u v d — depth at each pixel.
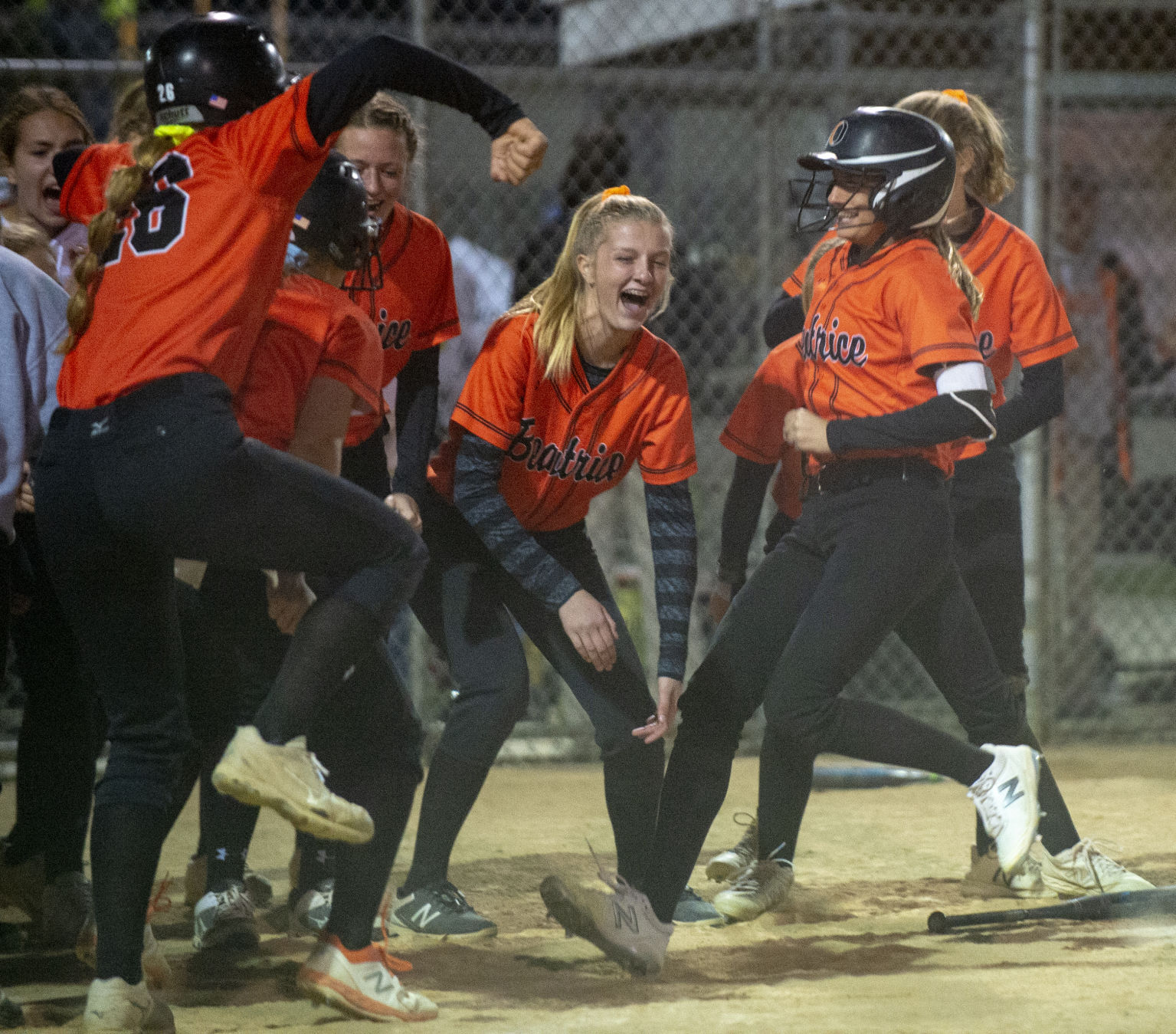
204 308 9.17
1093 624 26.20
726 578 13.98
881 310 11.70
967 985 10.62
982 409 11.33
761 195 24.64
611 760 12.40
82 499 9.27
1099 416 25.94
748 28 29.34
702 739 11.59
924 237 12.09
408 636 22.97
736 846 14.48
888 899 13.88
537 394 12.08
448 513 12.95
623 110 26.36
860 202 11.84
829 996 10.45
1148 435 34.09
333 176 10.92
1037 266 13.86
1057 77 23.75
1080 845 13.59
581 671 12.42
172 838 17.02
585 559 13.17
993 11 28.84
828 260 12.59
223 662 12.07
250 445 9.20
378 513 9.59
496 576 12.77
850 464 11.85
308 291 10.71
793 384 13.30
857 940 12.31
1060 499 25.89
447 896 12.84
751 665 11.84
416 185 22.59
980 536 13.89
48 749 12.62
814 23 27.69
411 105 22.56
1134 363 28.64
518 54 29.20
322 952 10.08
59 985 11.34
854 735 11.67
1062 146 29.44
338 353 10.60
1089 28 29.59
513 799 19.84
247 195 9.29
